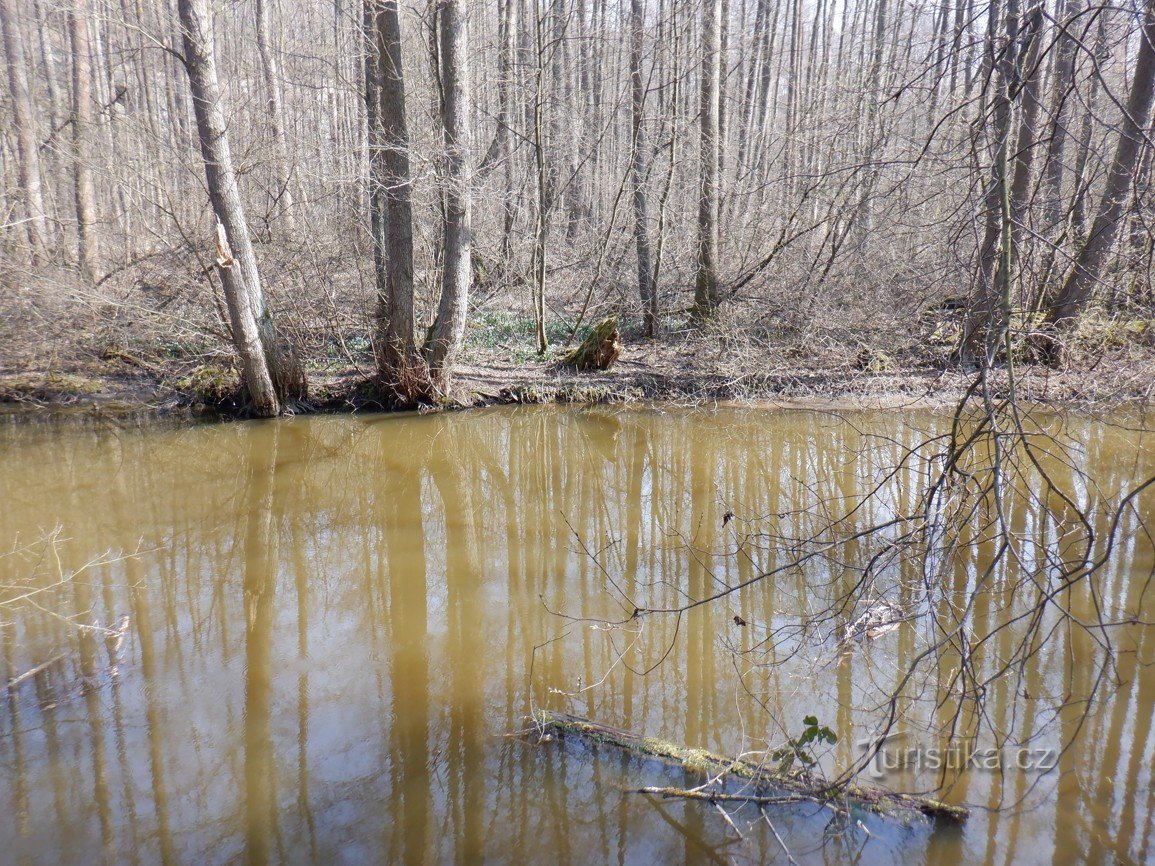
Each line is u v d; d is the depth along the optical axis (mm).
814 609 6387
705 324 16156
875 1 24156
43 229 17109
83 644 6160
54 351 14375
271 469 10797
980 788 4250
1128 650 5500
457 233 13422
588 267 18953
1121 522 7637
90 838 4156
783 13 30234
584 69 24219
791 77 25953
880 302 12484
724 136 17062
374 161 15547
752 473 10453
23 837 4164
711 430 12578
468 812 4238
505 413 13727
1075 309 5570
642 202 16812
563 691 5387
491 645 6070
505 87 16875
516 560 7711
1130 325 6023
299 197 16844
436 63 14156
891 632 5855
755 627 6168
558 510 9188
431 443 12062
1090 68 4293
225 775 4617
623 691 5348
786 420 12828
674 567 7441
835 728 4812
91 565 7684
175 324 14188
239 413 13492
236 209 12391
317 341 14828
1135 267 4262
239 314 12664
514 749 4758
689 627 6230
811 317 14414
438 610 6688
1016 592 6336
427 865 3895
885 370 13273
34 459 11273
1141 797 4145
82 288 14133
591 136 20562
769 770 4430
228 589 7160
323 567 7629
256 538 8375
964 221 3695
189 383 13961
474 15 18188
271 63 19531
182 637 6277
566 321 17984
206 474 10594
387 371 13797
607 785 4414
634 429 12758
